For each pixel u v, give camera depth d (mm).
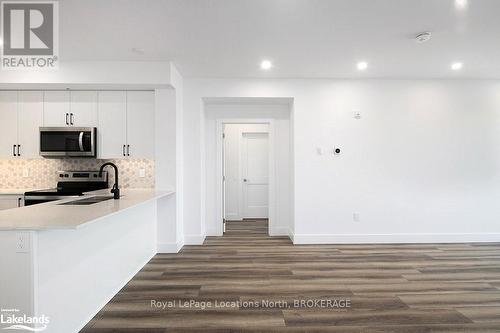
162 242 3939
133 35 2867
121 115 3893
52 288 1815
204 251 4020
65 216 1851
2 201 3650
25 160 4160
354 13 2484
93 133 3803
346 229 4344
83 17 2496
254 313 2322
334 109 4324
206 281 2969
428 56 3467
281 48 3217
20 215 1882
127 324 2174
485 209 4395
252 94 4285
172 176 3895
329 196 4340
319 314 2307
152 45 3115
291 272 3209
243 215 6727
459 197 4379
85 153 3789
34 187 4145
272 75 4160
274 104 4852
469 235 4383
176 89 3881
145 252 3529
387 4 2350
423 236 4359
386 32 2850
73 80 3531
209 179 4934
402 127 4355
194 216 4355
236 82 4270
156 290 2762
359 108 4336
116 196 2828
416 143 4355
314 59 3547
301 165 4324
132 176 4227
